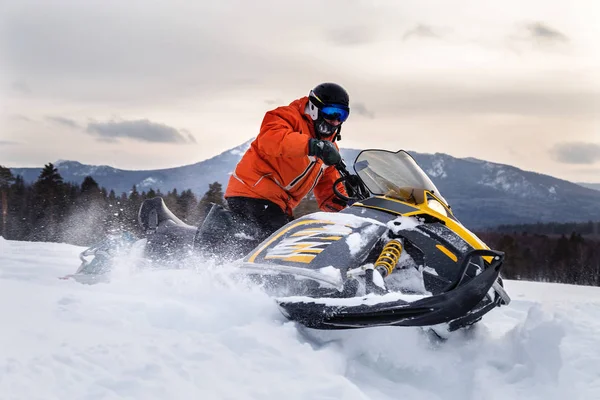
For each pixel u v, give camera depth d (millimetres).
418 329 3707
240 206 4926
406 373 3459
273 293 3910
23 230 41062
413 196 4062
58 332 3178
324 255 3709
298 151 4344
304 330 3654
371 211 4035
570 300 5398
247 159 4941
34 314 3480
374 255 3861
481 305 3834
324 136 4797
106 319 3473
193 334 3330
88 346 2984
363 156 4410
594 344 3549
